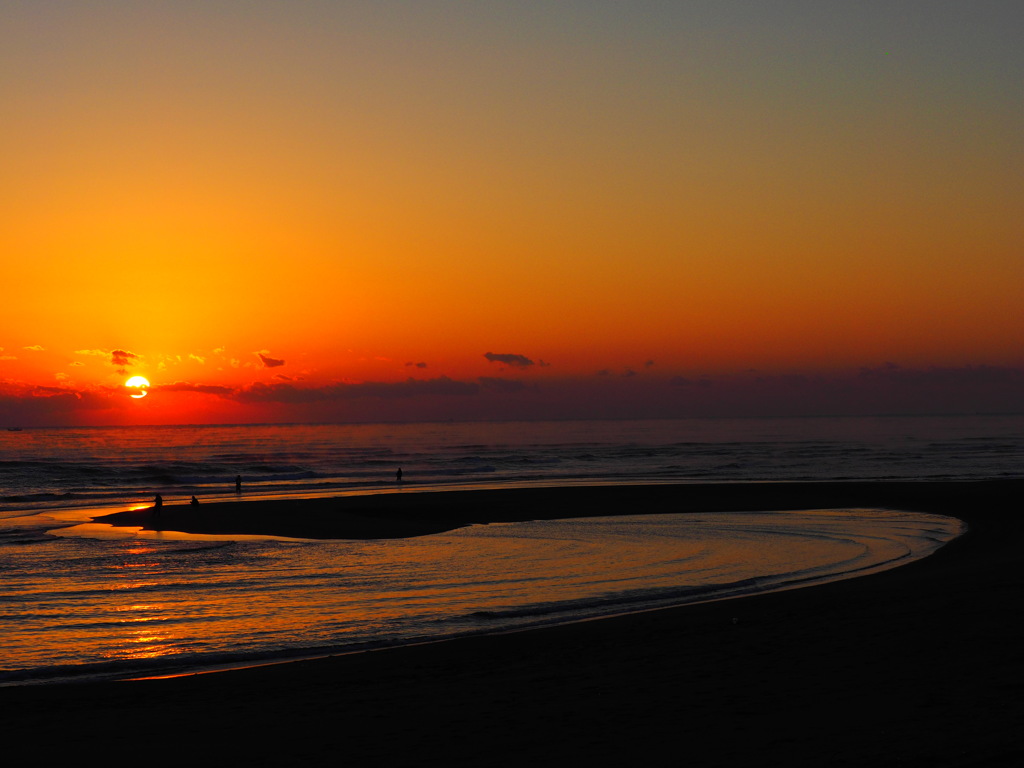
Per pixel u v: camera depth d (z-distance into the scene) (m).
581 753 7.29
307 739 8.07
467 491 45.25
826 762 6.66
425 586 19.42
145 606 17.08
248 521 33.34
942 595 14.57
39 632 14.77
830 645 11.30
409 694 9.82
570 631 13.54
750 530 30.16
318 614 16.23
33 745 8.10
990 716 7.70
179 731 8.50
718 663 10.66
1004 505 37.69
